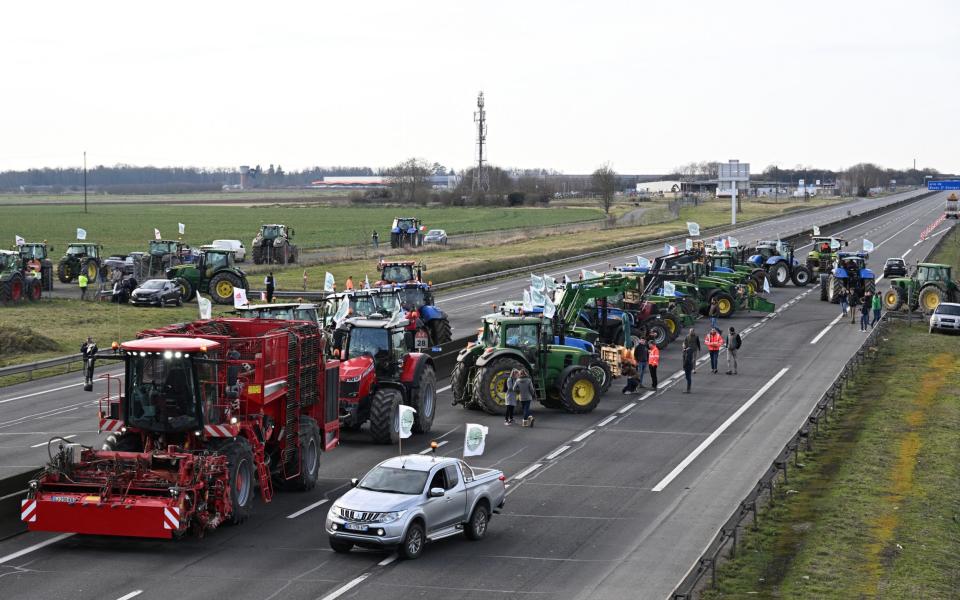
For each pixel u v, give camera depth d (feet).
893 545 71.05
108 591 62.39
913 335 181.47
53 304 218.59
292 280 257.75
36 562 68.13
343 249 354.74
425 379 108.88
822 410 112.98
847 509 79.10
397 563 68.80
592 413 121.08
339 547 70.49
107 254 343.05
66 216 631.15
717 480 91.09
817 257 266.57
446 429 111.96
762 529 75.56
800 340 177.47
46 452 100.17
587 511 81.82
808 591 62.03
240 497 76.13
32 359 158.51
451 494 72.59
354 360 104.06
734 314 212.23
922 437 104.53
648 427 113.29
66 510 69.77
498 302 234.79
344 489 87.51
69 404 127.65
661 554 71.05
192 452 73.87
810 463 95.71
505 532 76.54
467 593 63.00
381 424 101.81
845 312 206.80
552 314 124.67
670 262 203.21
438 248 349.61
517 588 64.08
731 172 464.65
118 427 75.56
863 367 148.36
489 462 97.35
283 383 82.17
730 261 226.99
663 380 143.02
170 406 74.43
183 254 259.39
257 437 79.41
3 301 214.90
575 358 121.70
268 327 88.02
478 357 122.42
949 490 85.56
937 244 371.97
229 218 606.14
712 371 149.28
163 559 68.95
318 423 90.68
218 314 200.95
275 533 75.10
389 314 139.74
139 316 201.67
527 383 113.60
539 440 106.83
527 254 326.03
